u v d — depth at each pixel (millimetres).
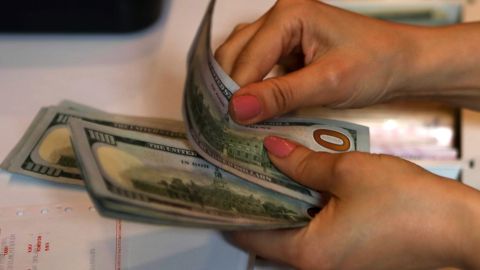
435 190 452
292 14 554
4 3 591
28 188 518
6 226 489
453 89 624
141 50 651
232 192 468
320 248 463
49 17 619
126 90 617
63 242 483
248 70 533
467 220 443
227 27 680
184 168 475
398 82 598
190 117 451
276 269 517
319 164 476
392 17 771
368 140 544
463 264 467
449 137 667
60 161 538
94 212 502
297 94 515
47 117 581
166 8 684
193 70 423
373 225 454
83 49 646
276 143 503
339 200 467
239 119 479
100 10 619
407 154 650
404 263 478
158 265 480
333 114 630
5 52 637
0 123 576
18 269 467
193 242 492
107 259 478
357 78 560
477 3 751
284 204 477
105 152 449
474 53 596
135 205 376
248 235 481
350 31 564
